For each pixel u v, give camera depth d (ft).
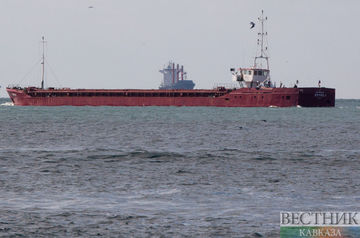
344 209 543.80
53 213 525.75
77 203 563.48
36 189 627.87
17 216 514.68
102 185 654.12
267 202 570.87
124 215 519.19
